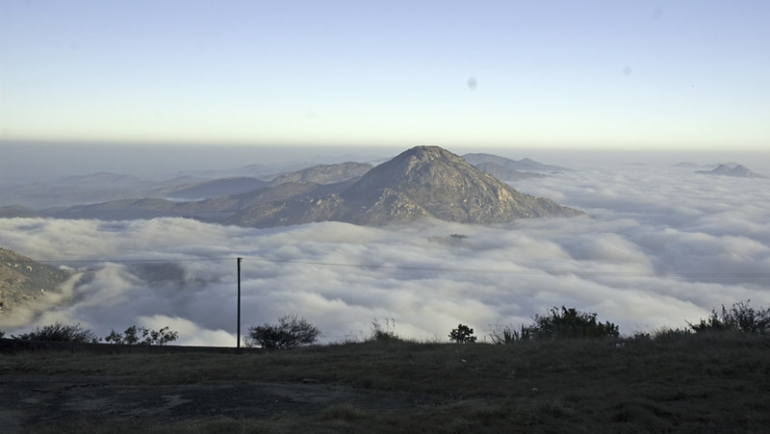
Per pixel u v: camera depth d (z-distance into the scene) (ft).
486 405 41.73
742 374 45.83
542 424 37.17
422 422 38.70
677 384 44.80
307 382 56.75
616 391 43.98
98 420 45.27
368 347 84.02
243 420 40.93
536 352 62.59
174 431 39.11
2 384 61.46
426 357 64.23
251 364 67.10
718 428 35.04
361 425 38.45
